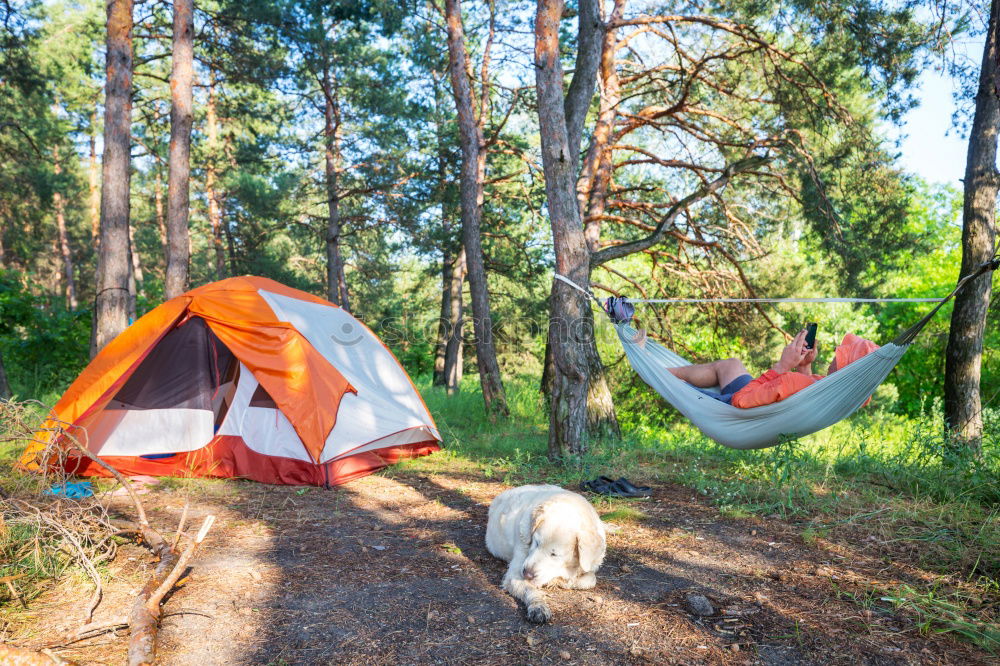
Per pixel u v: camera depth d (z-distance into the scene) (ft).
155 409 24.41
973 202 27.99
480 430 36.14
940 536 16.29
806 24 40.45
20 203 88.43
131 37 33.65
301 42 56.49
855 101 47.32
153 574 12.76
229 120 82.48
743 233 47.96
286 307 26.78
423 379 74.33
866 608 12.35
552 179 25.73
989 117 27.96
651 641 11.13
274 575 14.20
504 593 13.25
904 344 16.74
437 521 18.76
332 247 66.44
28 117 79.15
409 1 52.34
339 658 10.55
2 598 12.59
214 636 11.25
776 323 48.29
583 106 35.81
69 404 23.29
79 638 11.03
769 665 10.32
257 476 23.57
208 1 76.79
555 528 12.85
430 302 97.14
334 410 24.53
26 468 20.93
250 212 87.20
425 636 11.32
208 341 25.57
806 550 15.72
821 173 44.91
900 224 44.75
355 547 16.29
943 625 11.71
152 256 133.90
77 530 14.40
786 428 19.02
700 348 48.67
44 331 49.32
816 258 51.49
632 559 15.26
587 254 26.12
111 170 33.04
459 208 66.33
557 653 10.73
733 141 47.80
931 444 22.65
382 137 65.82
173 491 21.66
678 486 22.40
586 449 25.88
